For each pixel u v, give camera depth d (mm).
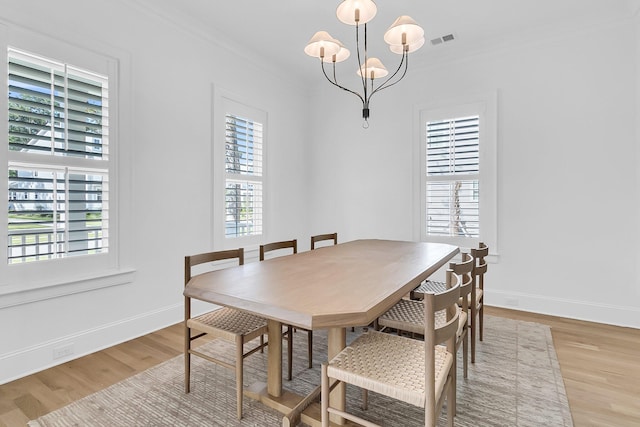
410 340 1501
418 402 1095
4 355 1949
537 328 2750
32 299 2043
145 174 2676
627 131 2781
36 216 2078
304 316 1140
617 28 2801
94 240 2365
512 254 3268
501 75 3297
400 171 3887
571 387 1872
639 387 1870
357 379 1217
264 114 3891
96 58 2354
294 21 2982
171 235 2881
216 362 1698
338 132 4352
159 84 2768
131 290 2594
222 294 1387
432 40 3264
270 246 2404
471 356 2139
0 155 1923
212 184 3248
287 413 1580
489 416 1622
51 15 2109
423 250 2545
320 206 4516
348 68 4016
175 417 1621
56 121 2158
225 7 2762
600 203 2895
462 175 3520
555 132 3062
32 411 1669
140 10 2613
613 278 2857
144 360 2225
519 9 2764
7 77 1944
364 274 1715
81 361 2205
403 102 3846
